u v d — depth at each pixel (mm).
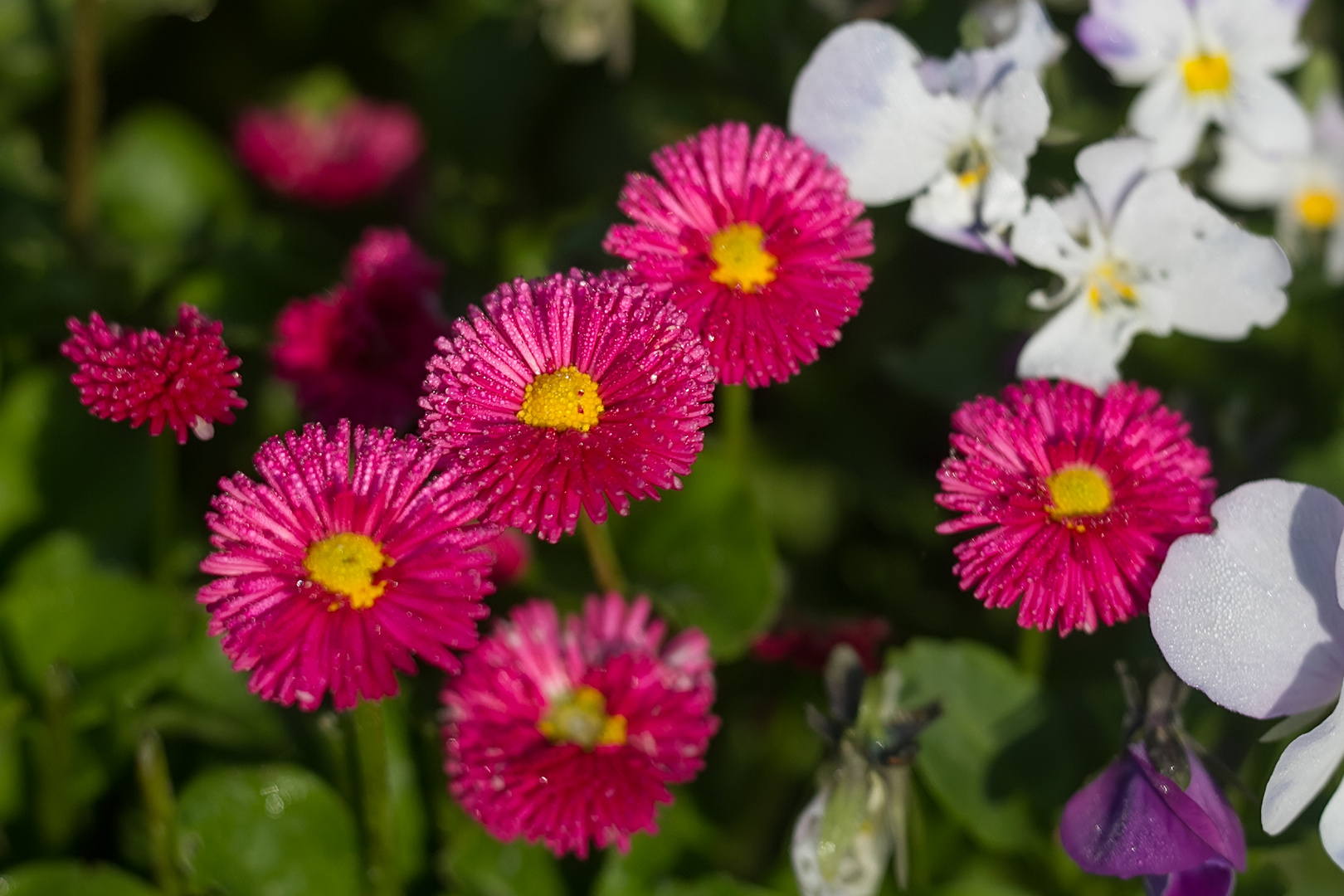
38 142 661
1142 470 490
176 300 574
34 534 562
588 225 553
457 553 467
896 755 493
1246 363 599
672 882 522
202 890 516
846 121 515
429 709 524
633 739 499
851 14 567
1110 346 512
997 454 490
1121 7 529
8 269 589
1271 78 544
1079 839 485
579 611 536
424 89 674
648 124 648
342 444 471
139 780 518
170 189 642
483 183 649
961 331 584
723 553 542
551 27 610
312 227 638
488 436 469
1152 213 506
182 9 658
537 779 490
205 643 542
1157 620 482
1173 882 486
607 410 472
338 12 711
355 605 465
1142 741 483
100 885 511
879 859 496
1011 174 507
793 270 491
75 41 591
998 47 511
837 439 617
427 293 526
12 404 563
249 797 517
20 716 529
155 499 543
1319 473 569
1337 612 486
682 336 474
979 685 528
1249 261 504
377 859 505
